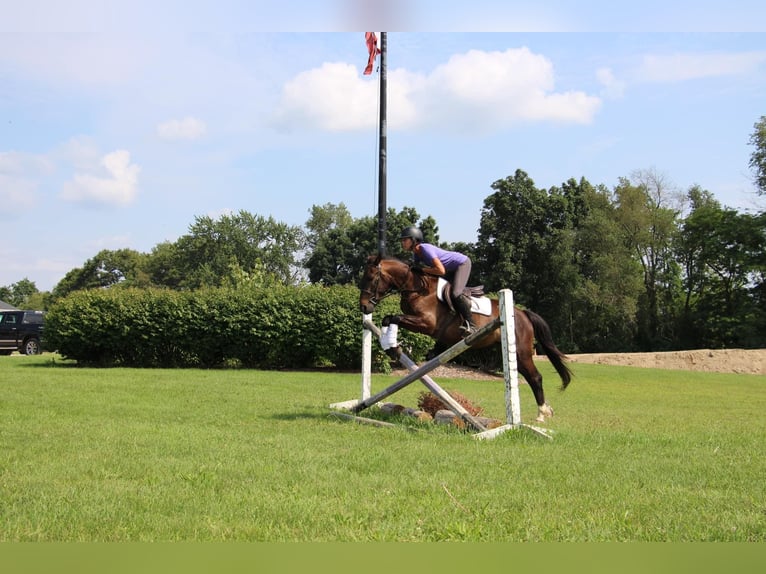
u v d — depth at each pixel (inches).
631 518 168.7
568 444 281.1
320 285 795.4
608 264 1889.8
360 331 736.3
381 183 640.4
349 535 151.4
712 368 1177.4
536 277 1967.3
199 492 185.0
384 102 640.4
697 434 333.7
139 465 218.5
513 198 1999.3
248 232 2910.9
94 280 3777.1
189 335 777.6
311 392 510.0
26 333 1182.3
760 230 1878.7
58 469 212.2
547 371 887.1
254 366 788.6
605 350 2004.2
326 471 213.9
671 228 2079.2
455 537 151.1
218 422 331.3
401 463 230.2
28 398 413.1
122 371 682.2
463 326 339.0
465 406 359.3
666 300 2149.4
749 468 239.8
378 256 348.8
